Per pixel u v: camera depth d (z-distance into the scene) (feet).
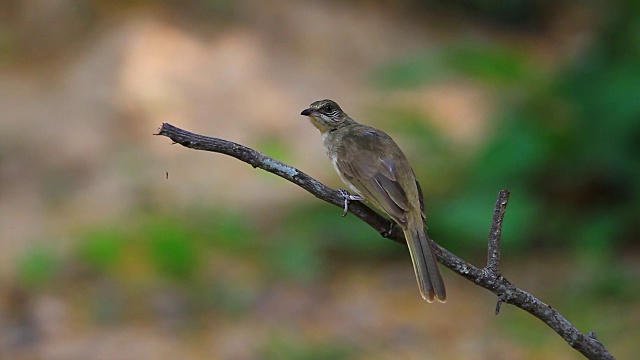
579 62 47.73
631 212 44.42
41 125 56.65
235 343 37.83
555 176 46.34
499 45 70.33
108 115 56.54
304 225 47.73
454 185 48.85
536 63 62.23
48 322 39.99
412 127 51.93
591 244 43.65
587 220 45.39
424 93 58.80
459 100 57.98
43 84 61.00
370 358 36.32
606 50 46.62
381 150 24.32
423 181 49.49
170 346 37.73
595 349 17.46
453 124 55.52
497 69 50.06
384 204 22.66
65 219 48.65
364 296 42.14
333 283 43.65
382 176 23.58
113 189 51.42
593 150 45.29
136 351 37.29
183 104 57.11
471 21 76.02
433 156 51.16
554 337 37.47
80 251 45.16
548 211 46.19
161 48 59.77
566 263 43.34
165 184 51.78
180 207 49.70
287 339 38.14
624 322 37.60
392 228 21.50
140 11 63.67
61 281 43.39
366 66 63.87
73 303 41.57
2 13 67.51
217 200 50.44
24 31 65.92
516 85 49.19
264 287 43.19
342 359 36.22
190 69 59.11
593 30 53.62
